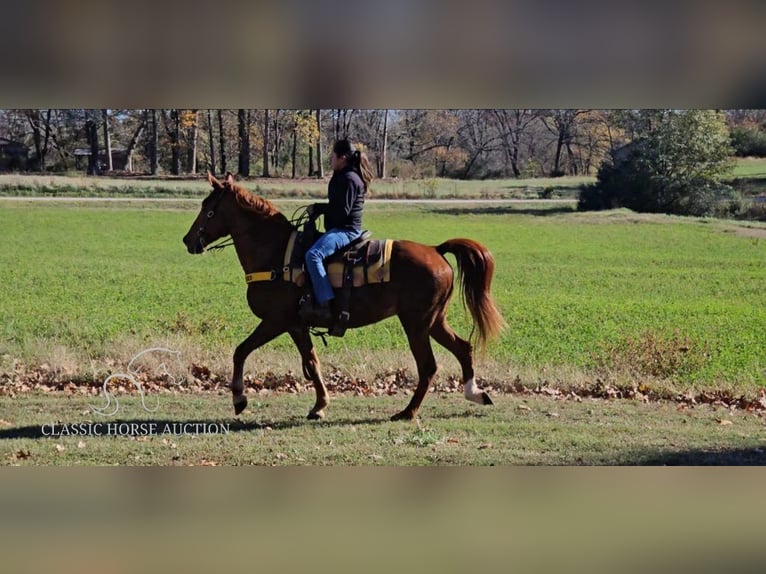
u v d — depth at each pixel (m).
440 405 9.47
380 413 9.03
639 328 11.97
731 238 13.70
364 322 8.39
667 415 9.34
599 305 12.77
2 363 10.82
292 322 8.52
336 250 8.28
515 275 13.78
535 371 10.63
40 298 12.57
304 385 10.41
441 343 8.84
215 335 11.81
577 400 10.02
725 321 12.20
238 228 8.55
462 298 8.64
